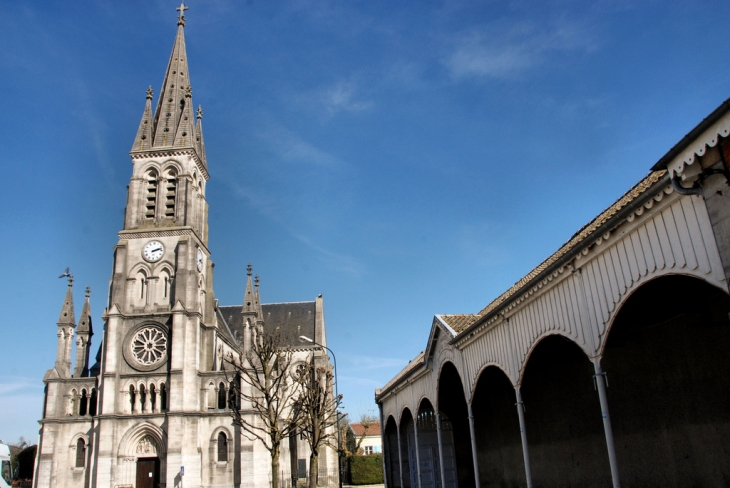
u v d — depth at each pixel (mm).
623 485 20766
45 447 53188
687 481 17812
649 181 16062
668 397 18500
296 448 68188
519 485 29094
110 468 51188
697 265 10977
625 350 20469
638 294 15266
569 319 15734
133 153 63500
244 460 52312
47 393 55250
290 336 81375
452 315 28688
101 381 54562
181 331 55188
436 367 29281
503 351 20531
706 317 16750
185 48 74188
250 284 64875
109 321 55938
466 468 36906
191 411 53594
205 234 66750
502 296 26047
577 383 23500
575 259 15070
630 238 12977
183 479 50906
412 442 41000
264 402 54250
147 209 62281
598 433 22125
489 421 33875
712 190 10477
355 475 76000
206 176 69938
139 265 58969
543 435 26562
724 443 16375
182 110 68000
